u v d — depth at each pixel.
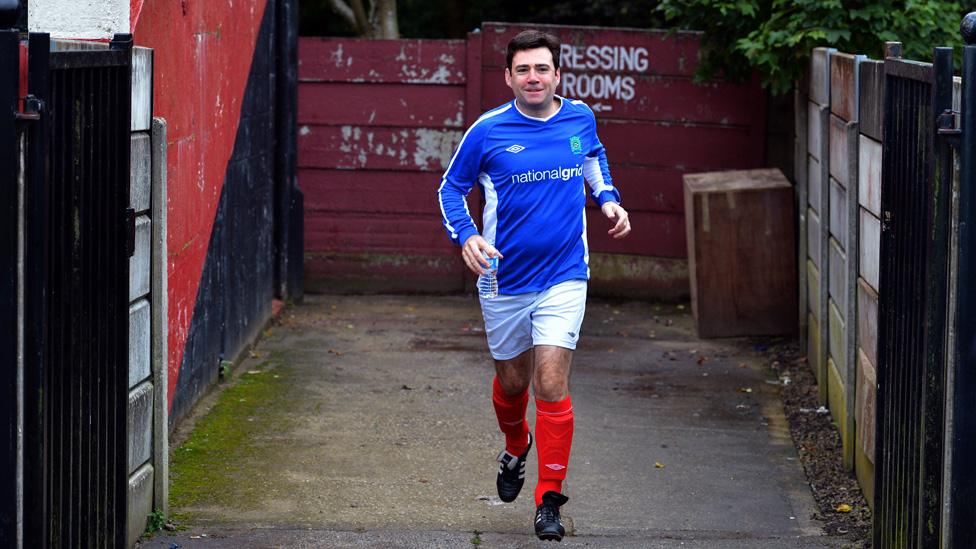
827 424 16.45
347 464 14.38
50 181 8.67
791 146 24.69
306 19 36.81
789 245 21.88
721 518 12.89
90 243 9.69
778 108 24.72
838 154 15.98
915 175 9.71
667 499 13.51
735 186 21.97
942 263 8.82
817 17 19.70
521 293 11.20
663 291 25.78
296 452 14.77
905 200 10.15
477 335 22.22
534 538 12.09
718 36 22.44
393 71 25.50
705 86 25.02
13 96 8.00
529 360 11.67
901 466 10.20
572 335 11.11
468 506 13.04
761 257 21.94
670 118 25.28
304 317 23.42
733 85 24.88
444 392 17.91
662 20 31.95
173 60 14.43
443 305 25.12
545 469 10.92
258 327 21.11
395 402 17.25
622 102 25.42
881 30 19.50
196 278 16.27
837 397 15.90
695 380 19.20
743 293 22.05
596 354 20.98
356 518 12.55
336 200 25.91
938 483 9.01
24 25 8.49
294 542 11.79
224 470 14.01
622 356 20.84
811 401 17.72
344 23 36.78
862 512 13.02
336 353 20.34
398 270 26.08
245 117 19.52
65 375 9.23
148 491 11.94
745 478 14.32
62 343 9.04
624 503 13.33
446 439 15.52
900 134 10.39
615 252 25.92
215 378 17.73
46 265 8.41
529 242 11.09
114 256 10.32
